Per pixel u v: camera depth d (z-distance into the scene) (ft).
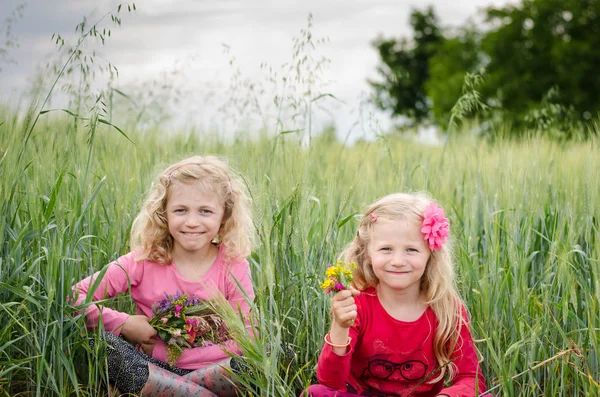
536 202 11.87
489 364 10.00
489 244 11.02
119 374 8.91
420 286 8.89
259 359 7.73
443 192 13.34
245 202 9.98
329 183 11.00
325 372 8.24
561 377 9.01
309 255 10.48
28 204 9.46
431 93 87.97
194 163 9.74
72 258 8.84
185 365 9.50
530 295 9.72
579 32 74.13
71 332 8.95
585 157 13.38
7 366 9.04
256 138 15.69
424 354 8.68
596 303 9.34
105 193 11.38
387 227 8.45
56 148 11.41
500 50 75.56
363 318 8.74
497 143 15.19
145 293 9.73
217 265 9.89
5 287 8.39
